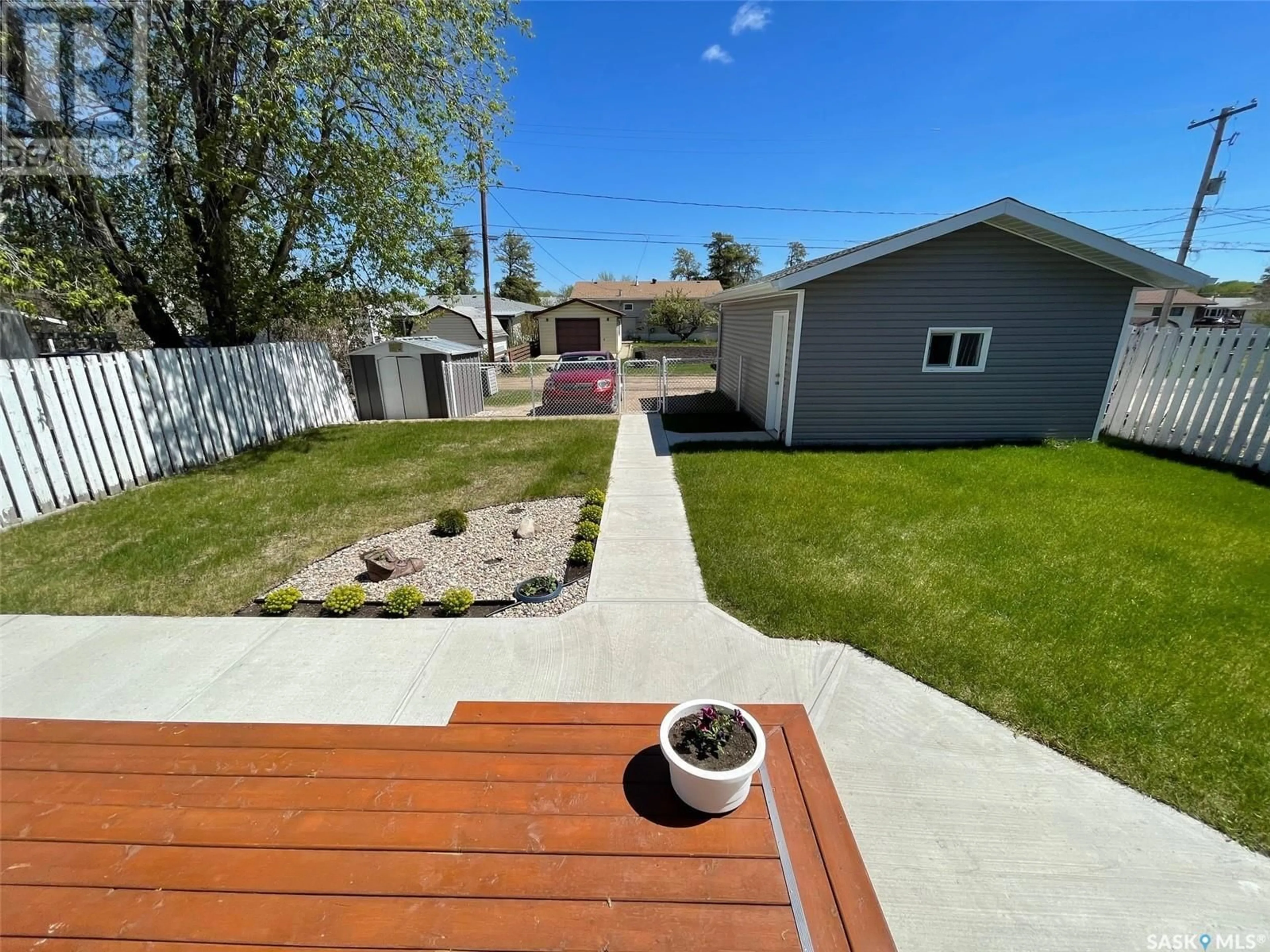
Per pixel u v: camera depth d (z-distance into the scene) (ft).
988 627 10.89
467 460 25.05
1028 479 20.65
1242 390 22.26
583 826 5.15
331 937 4.20
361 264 32.24
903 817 6.86
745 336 37.32
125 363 20.80
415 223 31.42
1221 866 6.26
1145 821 6.83
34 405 17.39
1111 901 5.87
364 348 36.94
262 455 26.40
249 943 4.16
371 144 27.30
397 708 8.81
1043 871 6.18
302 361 32.78
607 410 38.32
